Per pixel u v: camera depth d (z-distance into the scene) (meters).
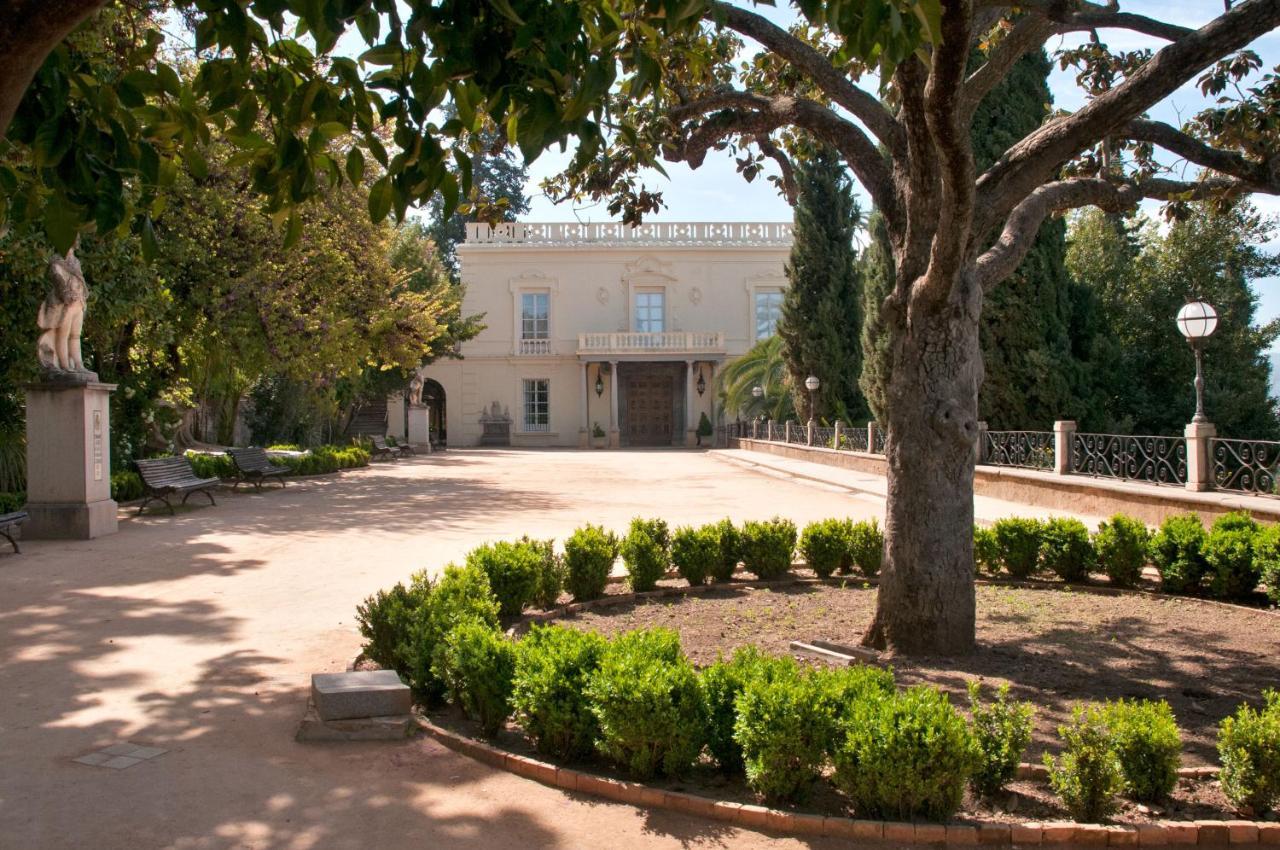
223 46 3.31
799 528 13.05
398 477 23.95
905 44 2.89
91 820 3.72
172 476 15.58
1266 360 19.91
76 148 3.13
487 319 45.47
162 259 17.39
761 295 45.31
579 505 16.55
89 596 8.23
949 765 3.63
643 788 3.97
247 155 3.62
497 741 4.66
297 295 21.03
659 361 44.59
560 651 4.50
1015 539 8.99
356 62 3.44
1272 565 7.48
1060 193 7.01
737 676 4.27
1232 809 3.80
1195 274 19.98
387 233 25.58
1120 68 8.62
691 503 16.88
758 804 3.90
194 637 6.75
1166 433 19.34
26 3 2.31
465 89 3.51
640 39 3.69
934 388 6.12
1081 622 7.19
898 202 6.54
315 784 4.11
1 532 10.48
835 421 27.98
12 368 14.05
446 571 6.75
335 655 6.28
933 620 6.15
